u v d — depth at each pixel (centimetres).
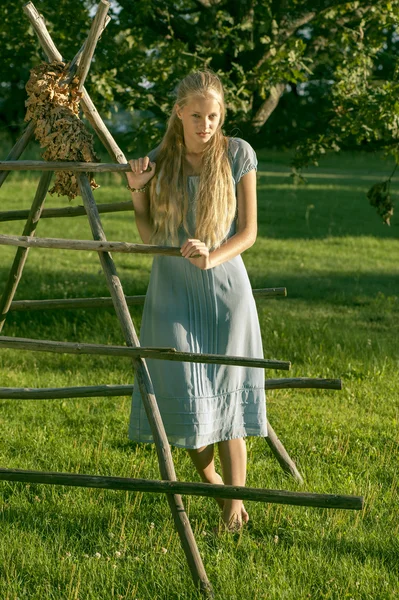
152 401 346
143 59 866
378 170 3450
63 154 370
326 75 955
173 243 371
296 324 898
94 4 890
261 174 3116
